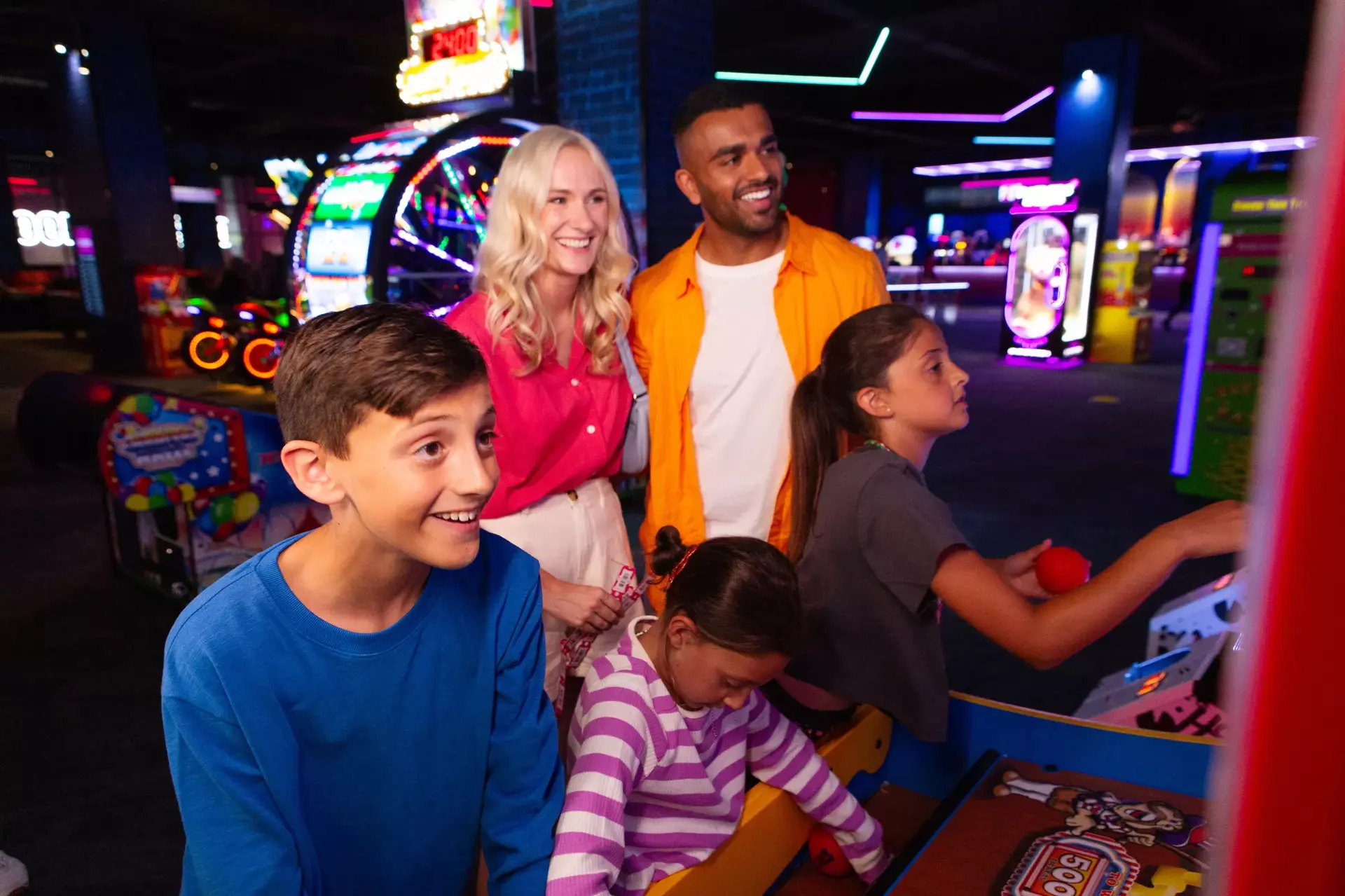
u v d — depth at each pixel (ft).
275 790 2.58
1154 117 53.31
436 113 23.08
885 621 4.34
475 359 2.45
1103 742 4.64
